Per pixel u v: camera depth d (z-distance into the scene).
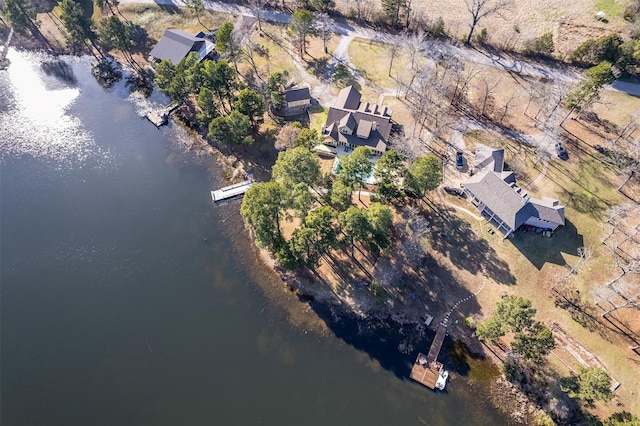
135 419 62.38
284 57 119.81
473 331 69.50
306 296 74.50
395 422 62.16
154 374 66.44
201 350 68.88
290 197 74.00
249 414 62.78
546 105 104.12
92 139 101.06
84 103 110.25
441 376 64.94
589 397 56.56
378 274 75.62
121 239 82.19
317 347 69.06
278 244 73.00
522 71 114.06
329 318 72.00
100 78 117.62
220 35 107.75
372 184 88.56
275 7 138.12
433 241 79.69
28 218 85.19
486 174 82.56
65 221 84.81
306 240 68.19
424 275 75.62
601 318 69.38
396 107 105.31
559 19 127.38
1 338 69.69
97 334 70.50
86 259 79.44
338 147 95.81
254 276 77.50
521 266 75.94
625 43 108.19
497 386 64.44
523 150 95.00
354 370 66.69
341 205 80.12
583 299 71.50
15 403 63.56
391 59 113.62
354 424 61.97
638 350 65.88
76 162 95.88
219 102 106.25
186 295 75.12
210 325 71.56
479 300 72.44
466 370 66.00
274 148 97.00
